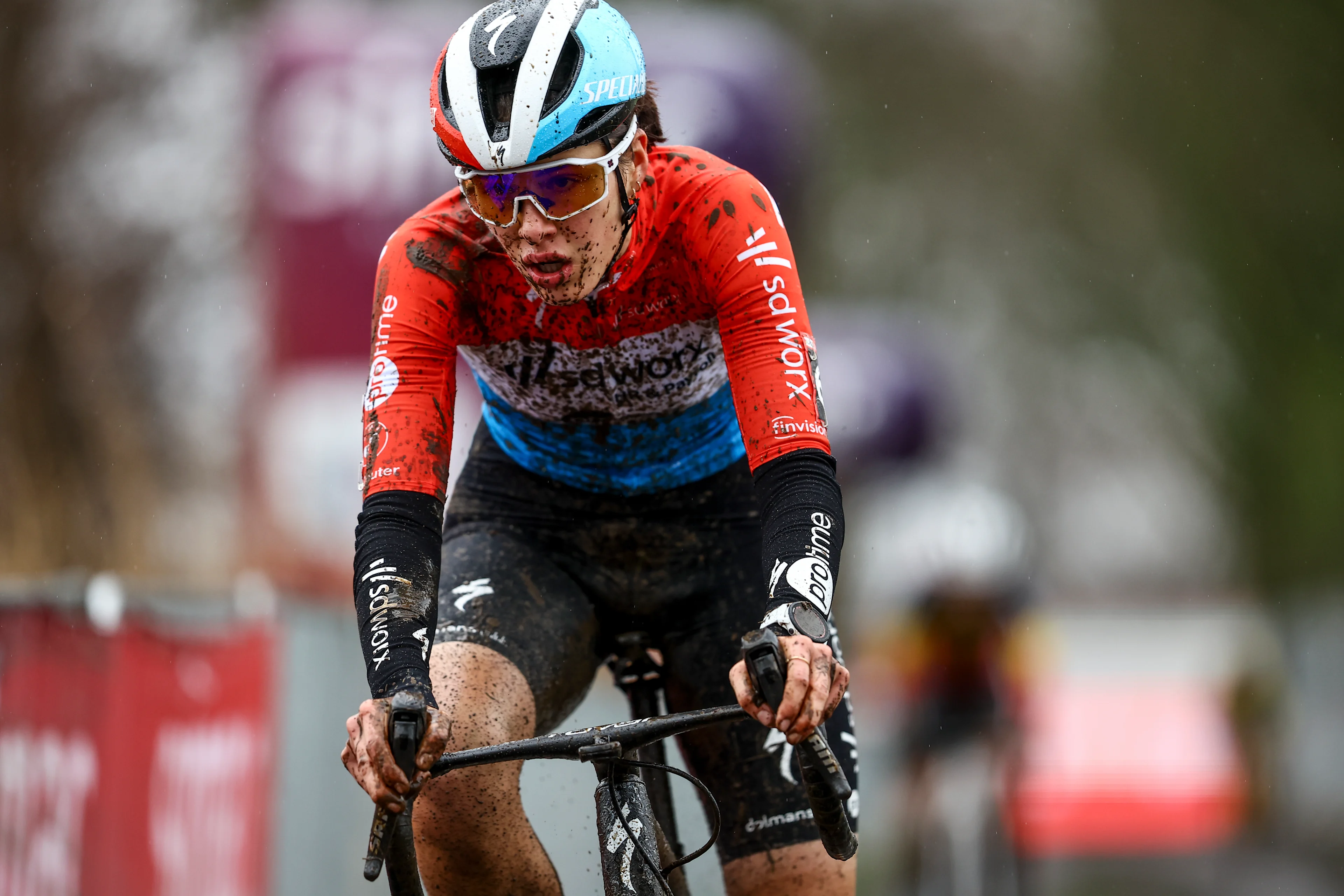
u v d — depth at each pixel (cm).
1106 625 5803
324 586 3016
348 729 686
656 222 821
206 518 3391
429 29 3481
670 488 923
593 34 735
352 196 3294
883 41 7025
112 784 1169
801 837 883
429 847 819
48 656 1092
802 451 765
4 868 1030
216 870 1333
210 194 3541
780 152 3522
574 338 855
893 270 7438
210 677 1326
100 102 3394
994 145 7206
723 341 807
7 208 3209
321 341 3253
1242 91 6550
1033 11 7025
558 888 841
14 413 2958
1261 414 6775
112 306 3384
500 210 744
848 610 5141
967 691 2373
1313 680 4619
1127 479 10731
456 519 937
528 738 847
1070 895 2858
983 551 2369
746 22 4547
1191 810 3912
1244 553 7250
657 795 882
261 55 3478
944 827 2334
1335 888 3009
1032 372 8238
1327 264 6481
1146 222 7250
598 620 923
